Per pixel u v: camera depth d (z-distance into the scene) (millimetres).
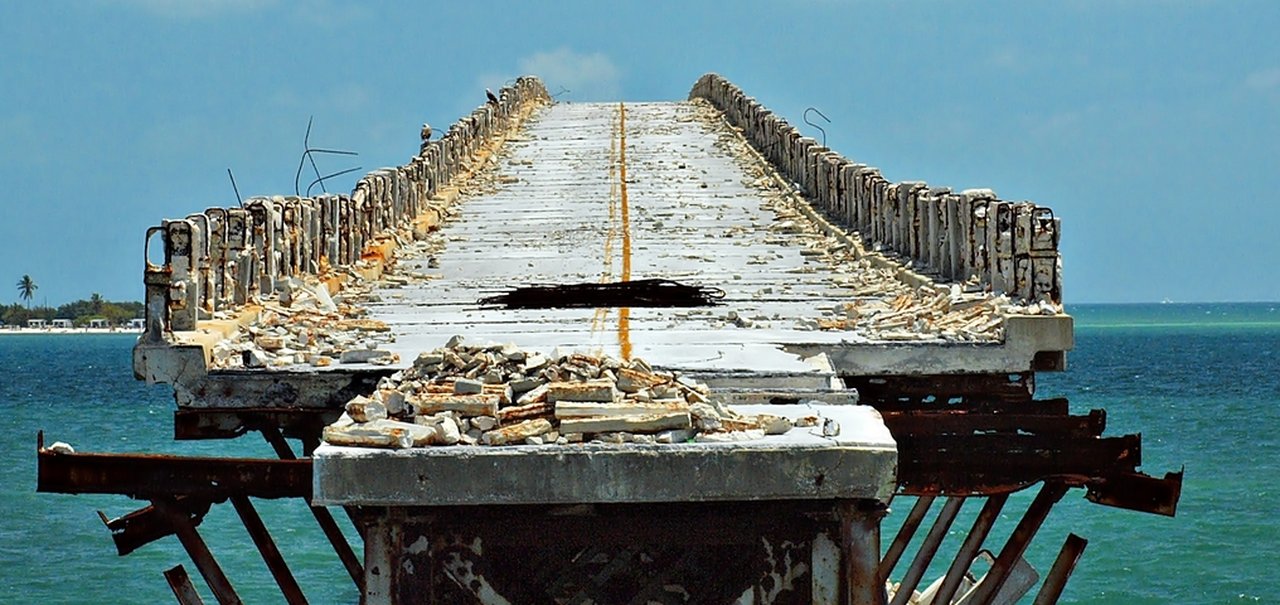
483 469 28469
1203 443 149000
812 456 28609
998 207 50625
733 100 139000
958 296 50844
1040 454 32750
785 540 29641
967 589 54781
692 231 83062
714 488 28594
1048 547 88188
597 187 102000
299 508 100750
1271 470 124875
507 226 86375
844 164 83562
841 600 29422
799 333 49938
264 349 45750
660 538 29656
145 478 31625
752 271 69188
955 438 32875
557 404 29781
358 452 28547
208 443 146375
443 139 103000
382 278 68438
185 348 42000
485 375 31625
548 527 29578
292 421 42312
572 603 31500
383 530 29312
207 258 47188
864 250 71562
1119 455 32438
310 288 58125
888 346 45469
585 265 71875
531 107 152000
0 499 109750
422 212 87562
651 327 52875
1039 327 45125
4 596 79438
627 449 28594
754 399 36719
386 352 44062
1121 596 79312
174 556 87812
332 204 66250
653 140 128125
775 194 96938
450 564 29547
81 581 82562
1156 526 93875
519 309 59094
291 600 37781
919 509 52219
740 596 29797
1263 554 87000
